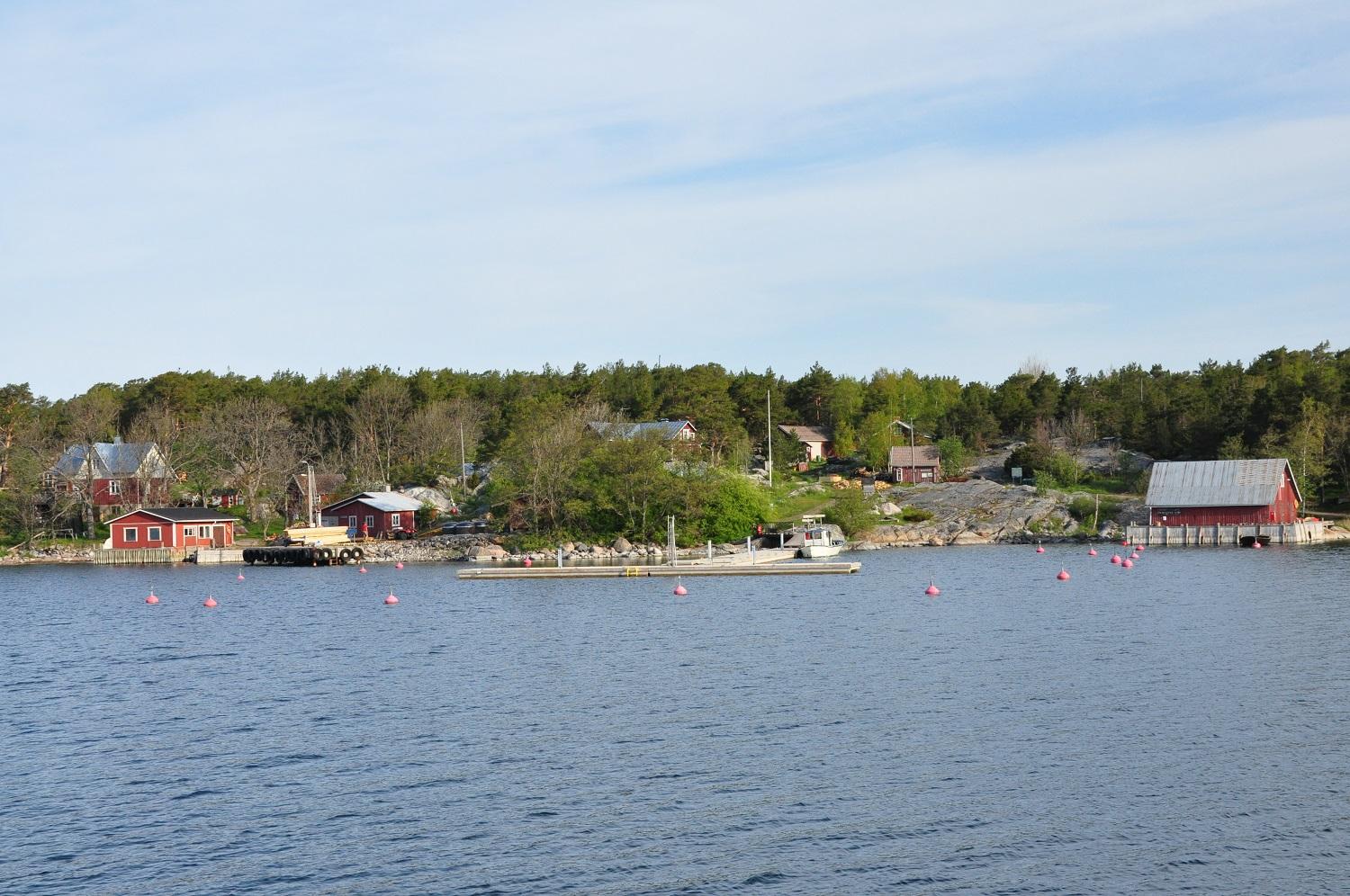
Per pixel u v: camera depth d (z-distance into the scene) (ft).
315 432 602.44
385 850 98.63
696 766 120.06
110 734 142.92
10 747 137.39
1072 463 537.24
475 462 577.84
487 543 451.12
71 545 504.84
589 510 444.55
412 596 313.73
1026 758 120.47
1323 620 215.72
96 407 587.27
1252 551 394.11
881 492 532.32
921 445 622.54
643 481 440.86
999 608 247.70
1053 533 464.65
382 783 117.60
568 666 184.65
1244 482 444.96
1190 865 91.81
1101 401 647.15
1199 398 606.55
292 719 148.77
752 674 172.24
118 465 531.91
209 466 535.60
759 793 110.93
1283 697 146.72
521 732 137.28
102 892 91.40
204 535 484.33
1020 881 89.25
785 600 279.28
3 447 548.31
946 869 91.66
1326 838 96.73
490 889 90.02
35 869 96.48
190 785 118.83
